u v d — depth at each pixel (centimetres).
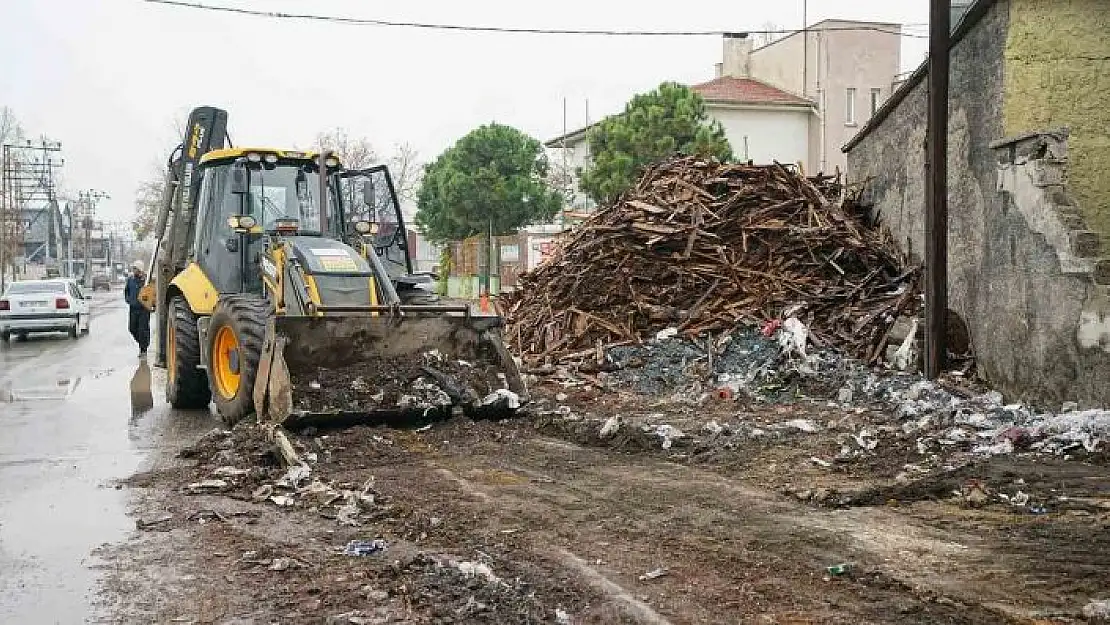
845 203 1514
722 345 1223
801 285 1306
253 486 736
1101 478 703
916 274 1260
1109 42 986
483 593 484
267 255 1025
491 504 658
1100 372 865
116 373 1606
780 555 538
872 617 446
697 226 1388
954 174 1145
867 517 615
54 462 841
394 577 517
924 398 985
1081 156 991
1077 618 444
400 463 794
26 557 567
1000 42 1020
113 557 566
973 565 518
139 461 844
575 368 1245
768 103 3800
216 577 529
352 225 1136
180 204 1328
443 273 3778
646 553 546
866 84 3991
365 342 927
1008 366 996
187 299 1112
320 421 863
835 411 987
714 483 715
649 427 867
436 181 3609
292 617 467
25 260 6612
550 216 3519
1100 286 863
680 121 2764
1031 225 946
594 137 2903
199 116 1359
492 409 938
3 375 1578
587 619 451
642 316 1328
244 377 943
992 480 696
